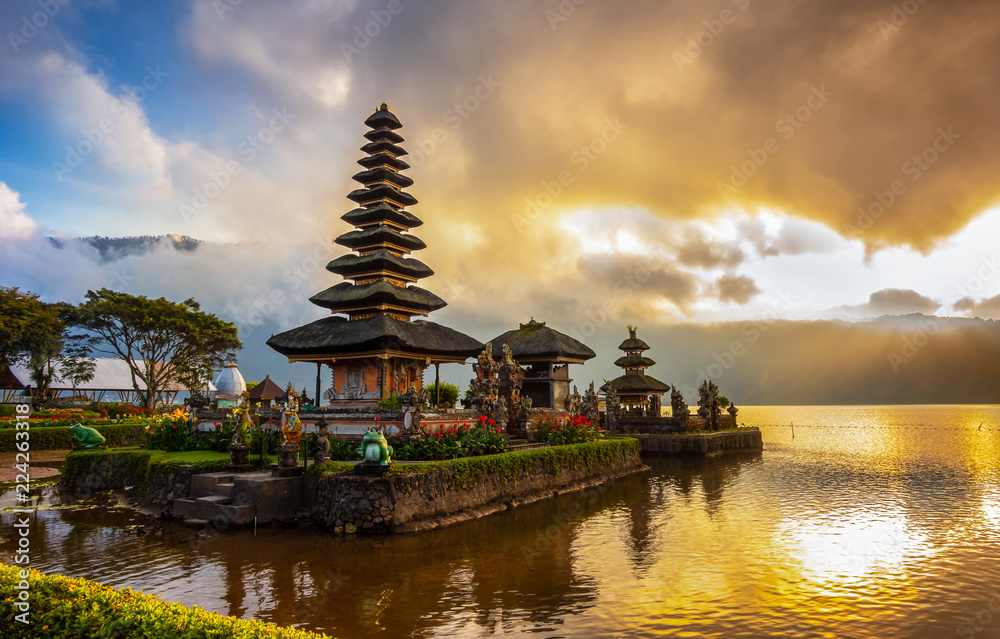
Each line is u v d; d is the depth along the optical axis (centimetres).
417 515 2241
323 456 2442
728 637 1286
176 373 6875
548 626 1327
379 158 4162
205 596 1480
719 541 2184
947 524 2533
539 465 3161
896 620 1402
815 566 1853
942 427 13412
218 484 2378
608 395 7006
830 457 6081
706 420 7294
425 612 1396
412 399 2809
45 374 7288
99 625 873
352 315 3847
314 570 1711
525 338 5219
